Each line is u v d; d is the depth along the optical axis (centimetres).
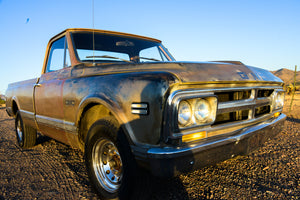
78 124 252
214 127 195
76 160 355
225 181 257
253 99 231
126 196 189
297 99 1491
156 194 231
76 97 246
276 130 267
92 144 224
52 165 333
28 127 412
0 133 607
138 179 185
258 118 243
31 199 232
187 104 176
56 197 236
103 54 317
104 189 219
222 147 192
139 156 177
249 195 223
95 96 212
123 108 188
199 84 182
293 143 388
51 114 311
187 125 176
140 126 178
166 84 168
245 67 240
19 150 422
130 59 342
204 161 183
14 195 241
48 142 472
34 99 360
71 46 299
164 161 163
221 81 194
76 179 282
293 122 589
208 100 187
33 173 303
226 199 218
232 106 210
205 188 242
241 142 209
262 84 243
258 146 235
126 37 355
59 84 288
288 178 256
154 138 171
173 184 254
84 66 270
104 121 207
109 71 231
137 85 182
